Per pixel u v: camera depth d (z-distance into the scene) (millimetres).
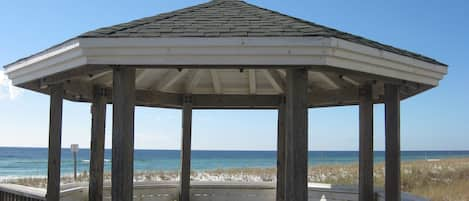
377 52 4598
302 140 4379
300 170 4363
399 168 5352
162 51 4273
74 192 7441
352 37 4809
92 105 7250
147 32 4395
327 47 4176
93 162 7156
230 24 4727
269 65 4297
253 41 4172
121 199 4398
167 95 8469
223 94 8703
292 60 4262
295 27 4562
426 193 16562
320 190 8672
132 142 4539
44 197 6270
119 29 4570
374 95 7445
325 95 7863
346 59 4414
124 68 4512
